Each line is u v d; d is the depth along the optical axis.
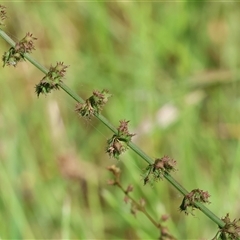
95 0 8.85
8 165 7.03
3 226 6.48
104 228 7.04
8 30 8.59
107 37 8.77
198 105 7.95
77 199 7.19
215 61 8.69
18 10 8.65
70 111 7.87
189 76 8.26
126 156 7.02
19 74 8.09
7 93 7.75
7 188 6.63
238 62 8.65
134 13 8.82
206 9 9.04
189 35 8.84
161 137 7.59
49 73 3.60
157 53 8.61
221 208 6.71
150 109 7.78
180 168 7.28
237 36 8.84
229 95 8.10
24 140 7.36
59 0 8.91
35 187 7.09
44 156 7.53
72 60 8.52
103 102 3.65
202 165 7.45
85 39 8.83
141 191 6.93
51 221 6.87
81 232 6.60
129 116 7.85
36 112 7.77
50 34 8.70
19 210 6.50
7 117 7.51
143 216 6.46
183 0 8.93
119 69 8.44
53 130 7.65
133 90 8.01
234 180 6.84
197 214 6.69
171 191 7.08
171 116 7.61
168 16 8.95
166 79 8.34
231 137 7.69
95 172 7.40
